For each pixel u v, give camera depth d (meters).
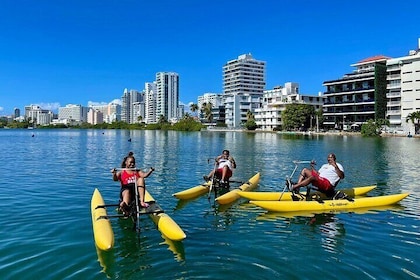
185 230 8.76
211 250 7.40
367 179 17.17
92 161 25.23
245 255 7.15
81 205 11.22
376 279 6.14
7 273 6.28
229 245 7.71
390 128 94.31
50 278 6.10
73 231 8.56
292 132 112.25
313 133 103.75
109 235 7.73
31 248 7.44
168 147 41.72
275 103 138.50
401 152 34.16
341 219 9.80
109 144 48.06
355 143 51.94
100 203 10.28
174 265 6.64
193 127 145.50
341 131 106.69
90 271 6.38
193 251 7.33
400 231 8.78
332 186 11.20
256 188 14.62
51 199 12.10
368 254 7.27
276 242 7.93
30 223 9.20
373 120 96.25
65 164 23.12
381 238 8.26
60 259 6.89
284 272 6.39
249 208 10.99
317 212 10.50
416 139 67.38
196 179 16.86
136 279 6.08
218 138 71.19
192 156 29.53
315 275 6.27
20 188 14.17
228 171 13.79
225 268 6.53
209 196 12.64
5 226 8.94
